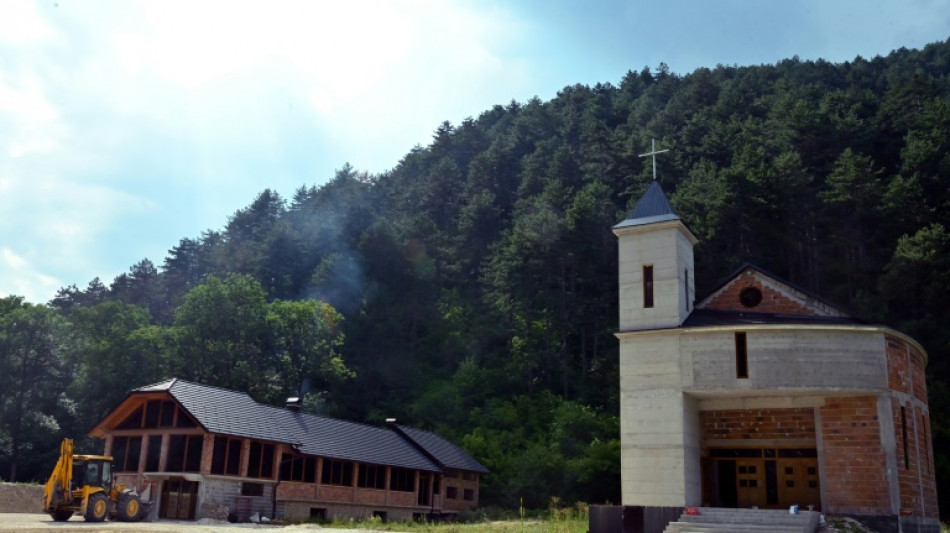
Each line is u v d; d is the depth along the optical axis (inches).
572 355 3120.1
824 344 1051.3
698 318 1181.1
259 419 1540.4
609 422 2556.6
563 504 2235.5
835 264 2807.6
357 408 2974.9
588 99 5457.7
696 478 1104.8
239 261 4247.0
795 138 3193.9
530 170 4136.3
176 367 2476.6
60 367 2790.4
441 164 4576.8
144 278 5378.9
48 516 1307.8
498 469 2370.8
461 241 3863.2
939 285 2397.9
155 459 1428.4
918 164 2844.5
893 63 5064.0
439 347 3348.9
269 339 2664.9
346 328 3287.4
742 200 2728.8
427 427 2731.3
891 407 1032.8
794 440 1147.3
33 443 2598.4
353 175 5467.5
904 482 1027.3
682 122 4133.9
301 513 1536.7
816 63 5157.5
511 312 3336.6
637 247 1187.3
